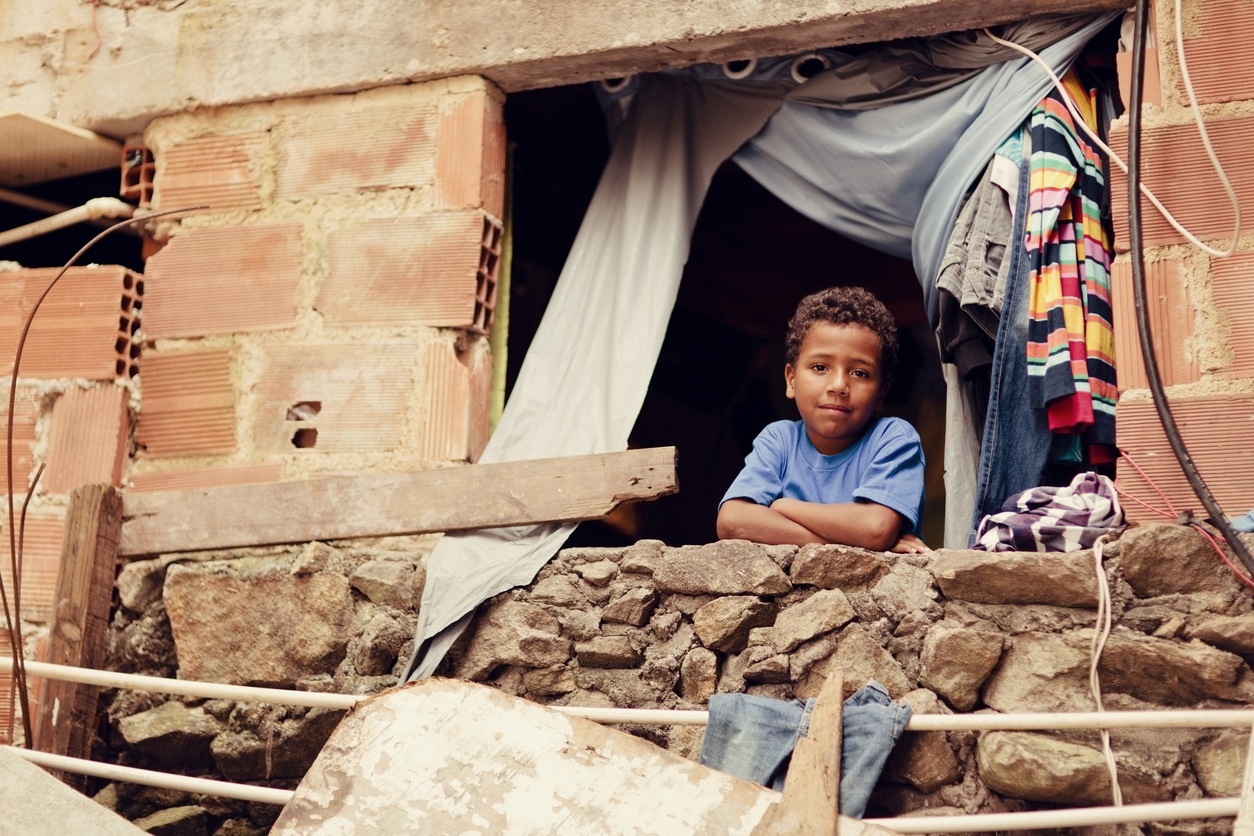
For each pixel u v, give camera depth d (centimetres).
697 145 466
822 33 430
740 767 321
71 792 339
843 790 311
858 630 347
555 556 385
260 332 455
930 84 433
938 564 347
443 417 430
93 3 504
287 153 469
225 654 408
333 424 439
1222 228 369
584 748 314
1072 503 352
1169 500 353
